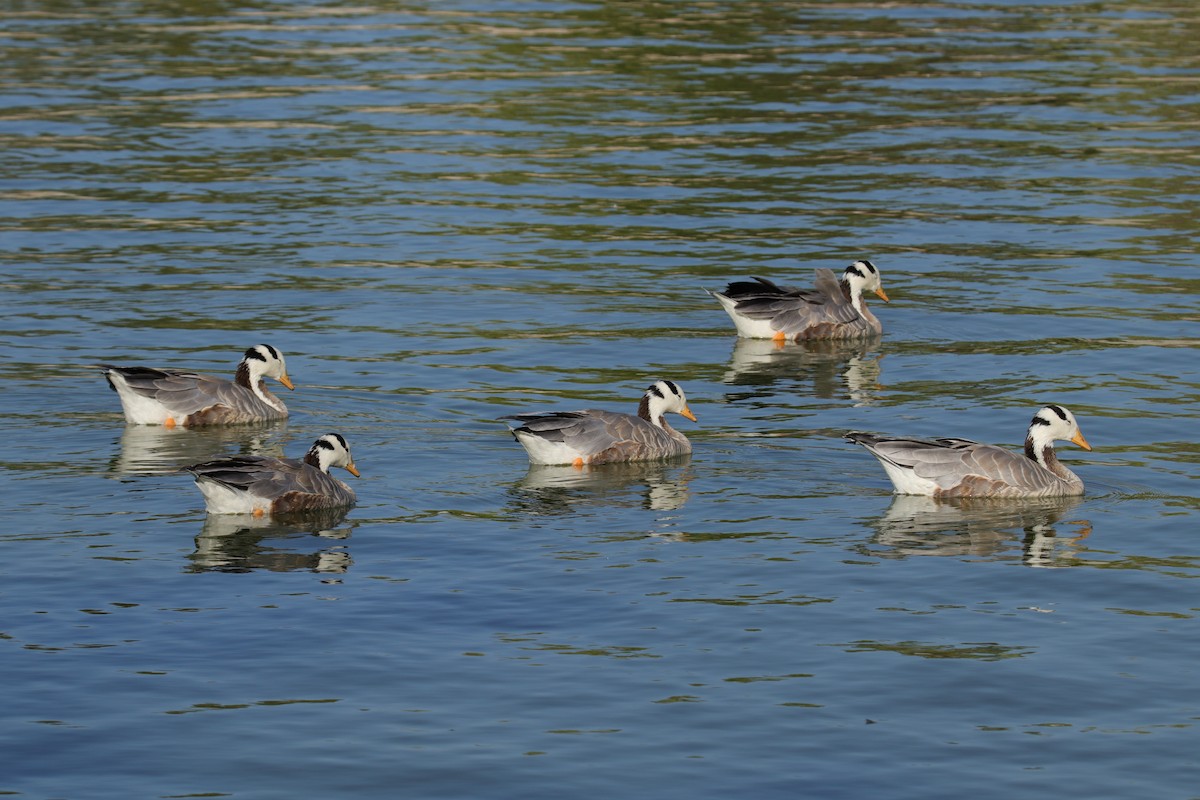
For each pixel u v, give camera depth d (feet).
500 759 49.98
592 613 61.21
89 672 55.57
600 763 49.80
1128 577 65.36
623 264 123.44
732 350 103.35
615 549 68.03
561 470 78.95
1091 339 103.86
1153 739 51.65
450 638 58.80
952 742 51.34
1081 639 59.31
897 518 72.54
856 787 48.49
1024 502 75.05
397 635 59.00
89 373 94.58
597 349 102.42
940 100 180.34
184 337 102.73
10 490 74.33
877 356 102.01
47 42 209.87
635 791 48.16
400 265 121.90
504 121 170.81
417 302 112.27
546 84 187.32
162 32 217.97
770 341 105.70
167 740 51.08
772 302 105.91
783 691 54.80
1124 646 58.70
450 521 71.26
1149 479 78.07
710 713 53.16
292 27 221.46
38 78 188.65
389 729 51.85
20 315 107.04
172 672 55.72
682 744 51.08
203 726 52.01
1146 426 86.07
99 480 76.07
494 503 73.87
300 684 55.01
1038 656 57.82
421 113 173.88
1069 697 54.54
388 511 72.54
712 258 125.18
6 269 118.73
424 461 80.07
